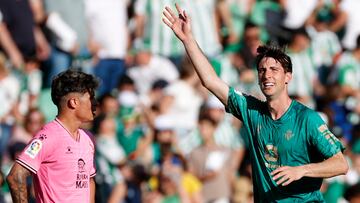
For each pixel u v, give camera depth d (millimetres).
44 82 42031
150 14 44156
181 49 44000
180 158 38031
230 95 23156
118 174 37438
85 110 22516
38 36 42438
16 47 41969
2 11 41906
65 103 22422
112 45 43531
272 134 22484
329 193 37688
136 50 43844
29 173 22078
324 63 45750
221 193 37719
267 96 22359
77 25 43219
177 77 43281
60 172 22219
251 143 22859
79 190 22453
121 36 43812
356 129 40375
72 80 22406
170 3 44125
